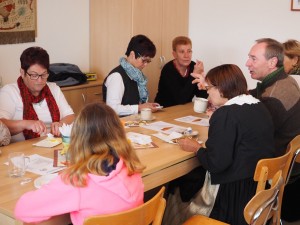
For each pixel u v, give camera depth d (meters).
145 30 4.35
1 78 3.77
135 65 3.30
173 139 2.51
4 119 2.53
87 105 1.58
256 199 1.78
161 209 1.68
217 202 2.26
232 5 4.51
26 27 3.96
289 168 2.38
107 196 1.52
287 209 3.09
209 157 2.18
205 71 4.78
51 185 1.52
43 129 2.52
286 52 3.08
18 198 1.68
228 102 2.22
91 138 1.52
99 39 4.52
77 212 1.53
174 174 2.23
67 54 4.41
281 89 2.64
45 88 2.80
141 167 1.63
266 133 2.20
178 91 3.84
